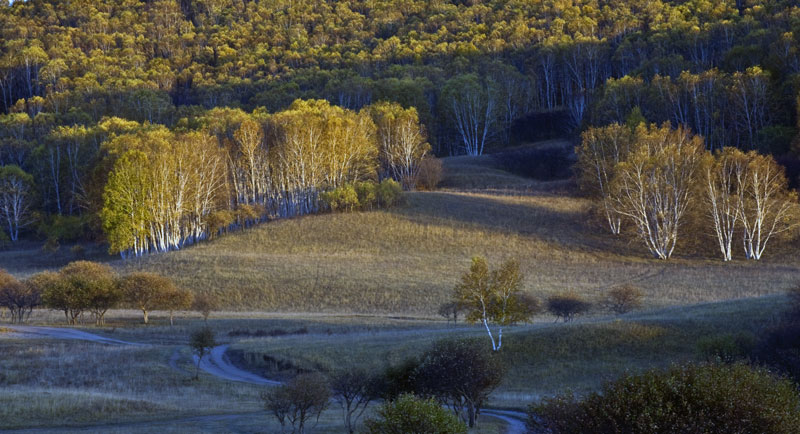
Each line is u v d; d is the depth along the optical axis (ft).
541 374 151.43
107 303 238.48
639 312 198.39
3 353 179.01
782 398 53.72
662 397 54.54
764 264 286.25
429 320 229.04
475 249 320.70
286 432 101.91
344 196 374.22
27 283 258.98
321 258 311.47
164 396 136.87
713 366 57.26
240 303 262.06
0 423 106.93
